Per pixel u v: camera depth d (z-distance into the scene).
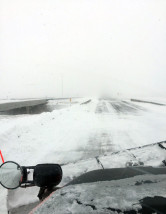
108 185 1.69
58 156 7.51
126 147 8.84
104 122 15.88
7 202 4.12
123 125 14.53
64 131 12.14
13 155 7.50
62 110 23.88
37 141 9.68
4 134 9.79
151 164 3.22
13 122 14.64
